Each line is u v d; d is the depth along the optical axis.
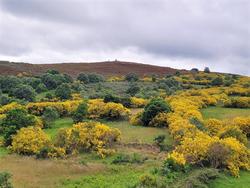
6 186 32.22
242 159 42.69
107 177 37.00
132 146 48.72
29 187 33.94
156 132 55.91
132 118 62.09
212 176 37.22
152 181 33.81
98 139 48.38
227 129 50.56
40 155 45.44
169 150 46.97
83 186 34.56
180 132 49.12
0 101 76.31
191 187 34.00
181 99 73.94
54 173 38.25
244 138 49.91
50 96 81.44
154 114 60.12
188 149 41.56
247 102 74.81
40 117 62.66
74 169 39.50
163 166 38.31
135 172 38.38
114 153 45.97
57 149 46.00
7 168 39.72
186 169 38.62
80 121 61.78
